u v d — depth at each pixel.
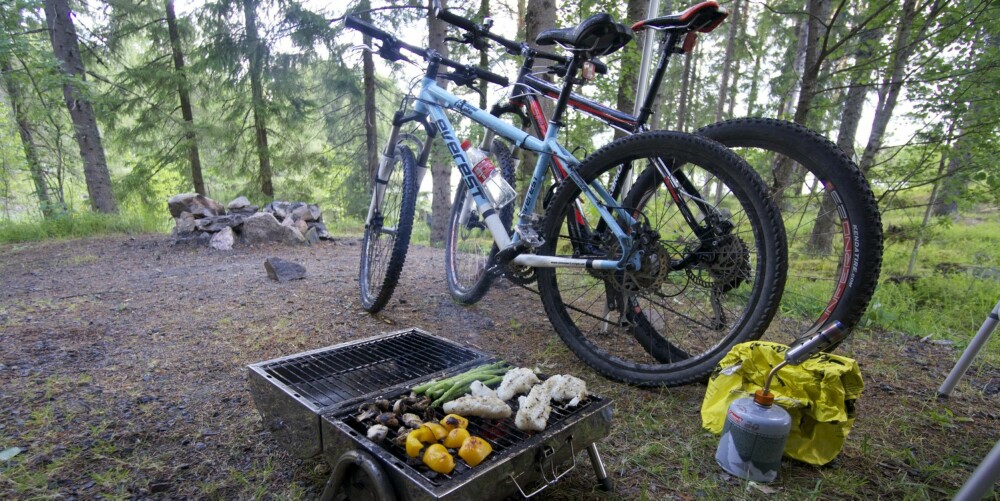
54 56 7.52
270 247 5.42
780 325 2.70
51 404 1.74
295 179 12.45
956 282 4.57
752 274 1.81
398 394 1.42
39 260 4.68
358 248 5.68
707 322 2.20
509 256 2.17
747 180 1.62
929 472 1.44
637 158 1.90
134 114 10.53
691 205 1.85
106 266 4.38
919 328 2.99
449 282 3.13
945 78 4.05
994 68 3.97
